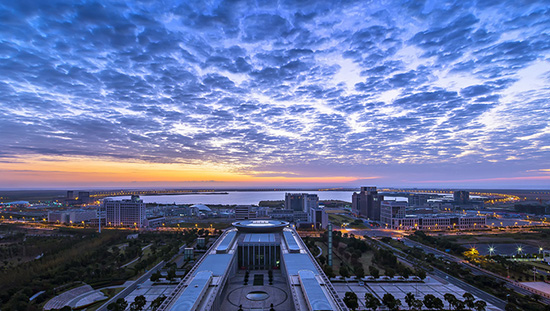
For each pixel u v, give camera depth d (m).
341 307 130.00
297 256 197.00
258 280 198.50
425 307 179.38
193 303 127.62
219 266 178.62
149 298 191.88
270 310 154.62
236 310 156.25
